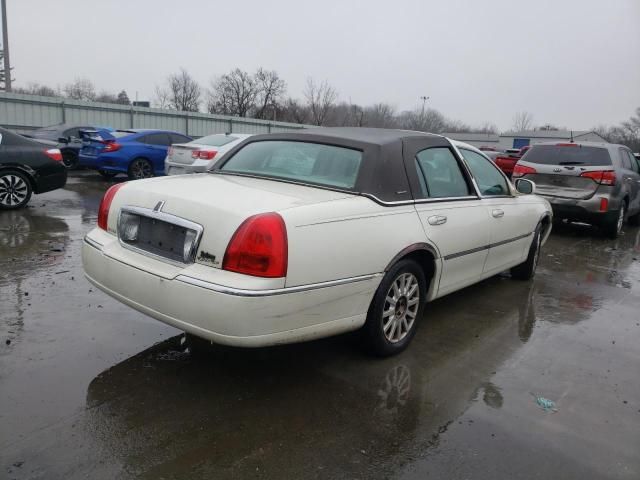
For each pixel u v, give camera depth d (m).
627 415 3.18
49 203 9.73
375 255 3.34
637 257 7.91
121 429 2.77
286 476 2.49
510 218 5.02
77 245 6.55
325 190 3.46
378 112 51.12
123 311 4.36
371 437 2.82
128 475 2.43
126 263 3.22
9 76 24.69
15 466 2.44
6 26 24.25
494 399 3.29
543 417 3.11
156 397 3.10
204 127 28.00
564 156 9.20
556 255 7.71
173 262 3.06
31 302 4.48
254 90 51.56
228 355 3.69
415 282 3.84
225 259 2.86
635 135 69.00
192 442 2.70
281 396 3.19
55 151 9.09
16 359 3.45
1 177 8.54
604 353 4.11
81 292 4.78
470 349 4.04
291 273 2.89
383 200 3.51
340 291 3.17
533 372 3.70
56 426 2.76
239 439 2.74
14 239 6.71
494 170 5.09
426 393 3.32
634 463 2.72
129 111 24.94
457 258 4.20
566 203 8.90
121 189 3.59
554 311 5.05
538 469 2.62
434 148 4.20
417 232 3.67
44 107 22.20
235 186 3.41
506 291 5.62
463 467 2.62
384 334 3.65
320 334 3.17
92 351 3.63
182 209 3.08
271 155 4.00
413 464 2.62
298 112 50.03
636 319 4.97
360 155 3.64
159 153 14.05
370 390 3.31
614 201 8.87
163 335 3.95
